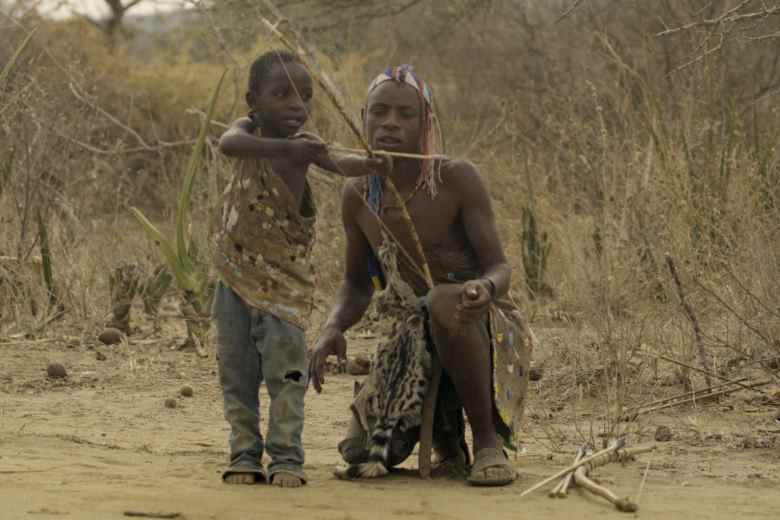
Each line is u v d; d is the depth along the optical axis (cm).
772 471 570
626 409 712
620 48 1526
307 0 1756
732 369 795
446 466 569
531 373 812
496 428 554
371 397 557
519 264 1158
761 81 1403
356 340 1010
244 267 532
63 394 794
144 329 1077
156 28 2664
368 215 564
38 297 1068
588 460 550
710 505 496
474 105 1891
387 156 519
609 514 480
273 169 528
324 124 1302
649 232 932
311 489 520
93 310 1079
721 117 1179
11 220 1138
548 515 477
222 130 1622
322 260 1135
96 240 1216
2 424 681
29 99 1215
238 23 1614
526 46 1911
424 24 2084
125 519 463
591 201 1107
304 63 534
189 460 590
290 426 532
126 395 793
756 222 880
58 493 502
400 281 553
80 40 2158
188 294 972
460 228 556
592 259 977
